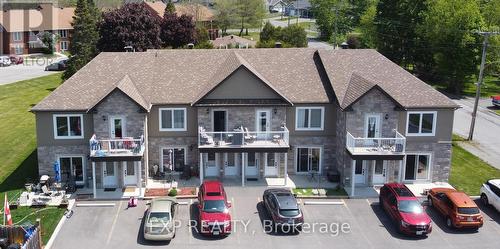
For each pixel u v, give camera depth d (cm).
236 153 4250
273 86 4325
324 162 4359
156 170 4222
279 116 4212
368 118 4056
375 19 9269
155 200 3516
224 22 13850
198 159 4284
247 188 4091
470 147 5203
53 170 4128
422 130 4178
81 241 3288
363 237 3397
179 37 9225
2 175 4312
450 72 7744
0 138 5316
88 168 4128
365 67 4528
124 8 8338
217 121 4238
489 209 3856
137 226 3494
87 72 4359
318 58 4672
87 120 4050
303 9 18850
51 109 3984
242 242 3303
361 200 3931
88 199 3869
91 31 8338
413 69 9000
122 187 4075
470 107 6912
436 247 3281
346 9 14025
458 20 7462
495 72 8594
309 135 4306
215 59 4612
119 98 3959
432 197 3800
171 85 4322
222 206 3431
